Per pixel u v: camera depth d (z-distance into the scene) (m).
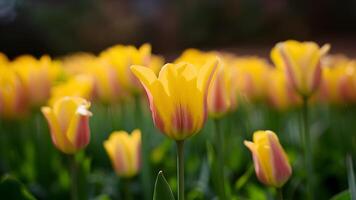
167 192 1.01
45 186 1.47
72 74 2.21
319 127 1.79
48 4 8.81
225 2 9.08
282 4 9.05
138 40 9.00
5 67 1.43
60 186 1.42
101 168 1.61
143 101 2.01
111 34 8.70
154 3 9.38
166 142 1.49
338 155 1.51
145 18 9.18
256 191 1.31
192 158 1.51
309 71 1.18
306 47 1.19
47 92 1.46
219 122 1.22
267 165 1.08
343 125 1.59
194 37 9.15
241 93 1.73
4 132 1.59
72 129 1.10
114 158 1.25
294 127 1.63
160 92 0.99
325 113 1.84
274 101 1.59
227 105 1.21
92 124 1.77
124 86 1.33
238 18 9.08
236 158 1.50
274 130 1.69
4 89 1.43
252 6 9.05
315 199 1.39
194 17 9.17
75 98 1.11
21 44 8.44
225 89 1.21
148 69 0.99
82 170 1.28
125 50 1.33
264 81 1.62
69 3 8.73
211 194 1.36
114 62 1.33
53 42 8.32
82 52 8.45
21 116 1.47
